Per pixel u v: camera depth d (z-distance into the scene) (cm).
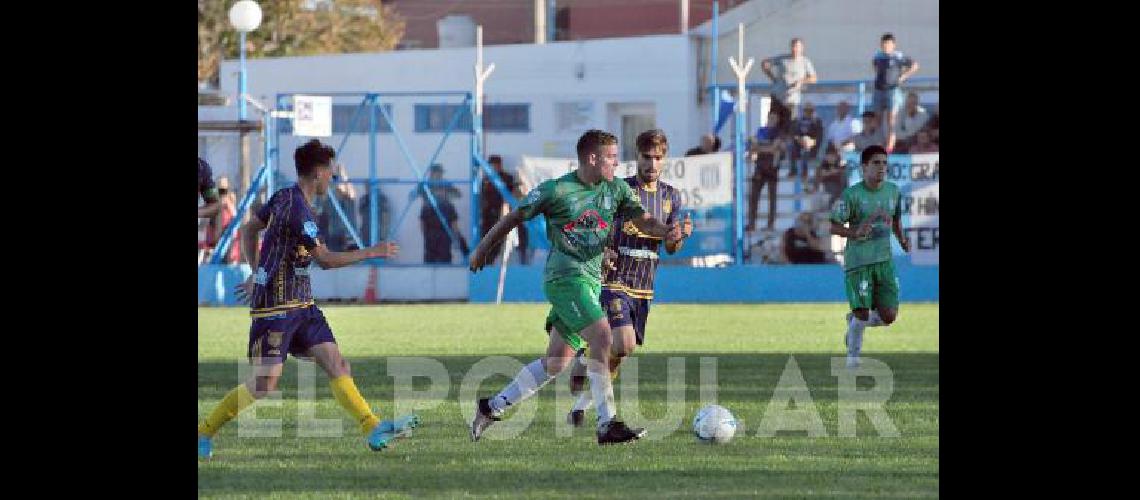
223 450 2641
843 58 8506
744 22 8550
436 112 8919
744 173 7494
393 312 6812
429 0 10856
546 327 2755
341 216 7912
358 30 13212
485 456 2564
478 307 7212
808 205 7444
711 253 7425
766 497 2159
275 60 9481
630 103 8638
